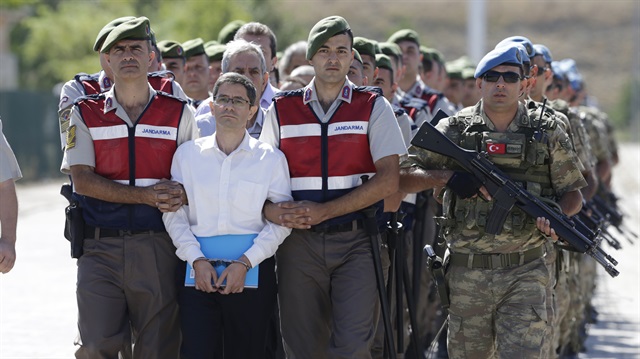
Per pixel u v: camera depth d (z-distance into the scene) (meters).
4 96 77.19
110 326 17.36
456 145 17.77
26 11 113.38
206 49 26.73
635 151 126.62
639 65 145.38
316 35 17.30
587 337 29.19
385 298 17.42
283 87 22.41
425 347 25.39
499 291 17.66
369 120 17.53
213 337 17.27
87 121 17.45
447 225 18.06
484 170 17.53
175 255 17.75
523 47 18.17
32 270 36.56
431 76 31.67
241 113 17.27
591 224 23.14
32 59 111.12
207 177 17.27
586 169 22.92
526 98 19.69
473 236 17.77
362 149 17.55
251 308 17.33
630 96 178.38
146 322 17.72
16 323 27.59
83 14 111.94
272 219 17.20
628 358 26.36
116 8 111.06
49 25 110.25
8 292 32.22
